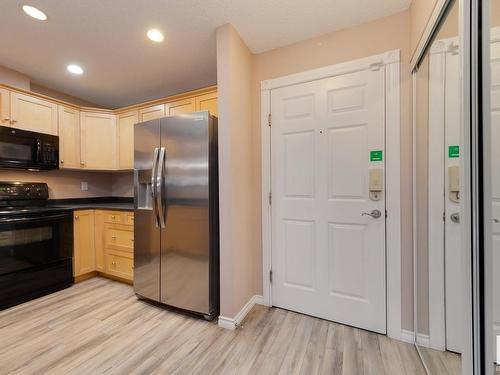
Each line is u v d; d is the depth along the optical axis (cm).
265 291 220
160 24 186
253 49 217
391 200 174
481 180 85
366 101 182
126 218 270
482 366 86
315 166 200
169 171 208
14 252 222
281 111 212
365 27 183
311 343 169
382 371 143
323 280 199
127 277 270
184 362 150
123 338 174
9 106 238
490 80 82
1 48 216
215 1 162
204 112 194
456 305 115
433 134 141
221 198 190
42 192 288
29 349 161
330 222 196
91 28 190
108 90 311
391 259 175
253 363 150
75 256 272
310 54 202
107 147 317
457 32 100
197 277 198
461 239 92
